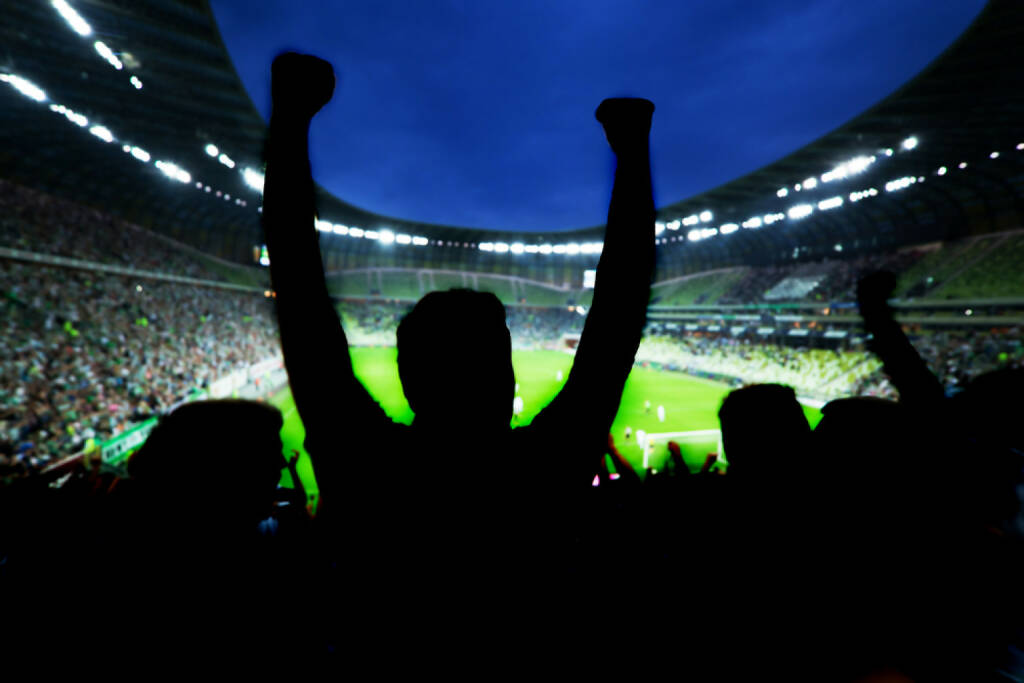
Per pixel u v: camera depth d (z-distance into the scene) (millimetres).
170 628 1176
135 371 25109
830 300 48312
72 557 1263
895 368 1946
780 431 1604
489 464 914
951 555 1289
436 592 871
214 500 1271
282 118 1021
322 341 966
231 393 31109
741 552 1540
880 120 33875
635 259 1052
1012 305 34531
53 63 28219
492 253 90000
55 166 42250
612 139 1166
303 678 1019
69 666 1167
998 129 32125
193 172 47938
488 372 944
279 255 977
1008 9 21797
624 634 1639
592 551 1988
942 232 46812
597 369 1004
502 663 869
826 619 1342
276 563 1291
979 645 1197
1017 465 1416
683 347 58688
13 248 29578
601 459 986
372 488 912
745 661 1435
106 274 37188
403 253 86188
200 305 45812
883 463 1429
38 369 20328
